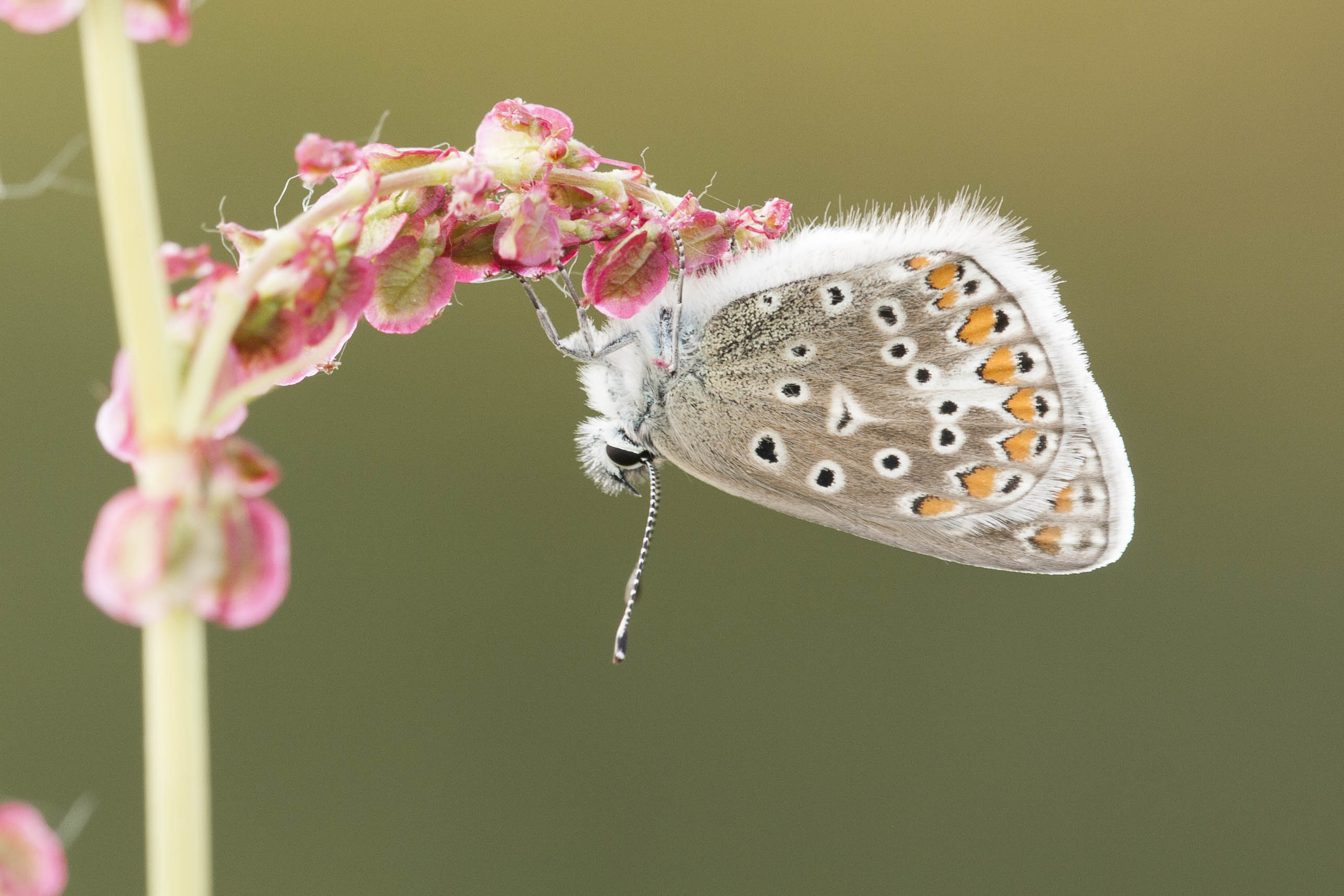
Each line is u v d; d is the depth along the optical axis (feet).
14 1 0.45
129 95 0.47
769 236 0.64
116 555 0.48
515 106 0.64
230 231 0.62
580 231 0.64
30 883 0.45
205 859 0.48
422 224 0.63
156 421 0.49
